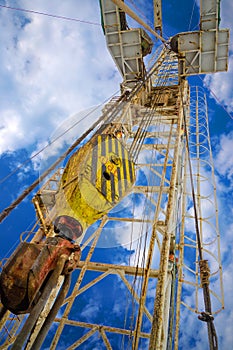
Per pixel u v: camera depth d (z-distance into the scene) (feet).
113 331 22.66
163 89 52.34
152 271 25.53
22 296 7.95
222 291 31.48
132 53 47.65
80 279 26.02
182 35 46.42
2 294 8.09
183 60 47.65
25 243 8.86
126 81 47.96
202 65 47.80
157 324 15.76
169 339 18.98
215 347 13.71
